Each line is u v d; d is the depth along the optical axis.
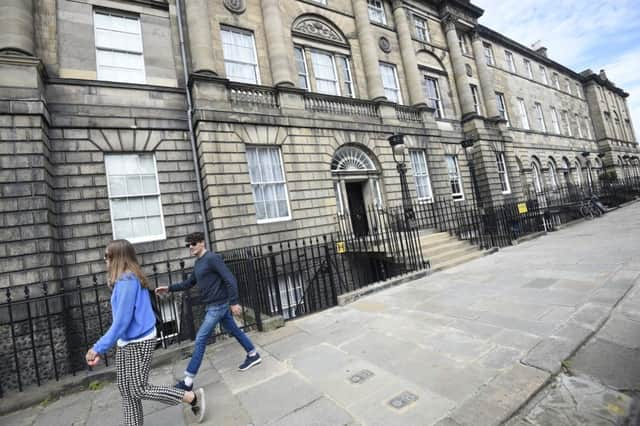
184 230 9.33
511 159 19.72
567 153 27.39
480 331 4.34
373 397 3.12
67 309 7.01
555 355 3.39
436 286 7.18
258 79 11.52
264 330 5.69
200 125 9.52
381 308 6.08
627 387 2.81
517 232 12.66
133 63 9.59
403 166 13.07
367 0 16.23
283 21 12.41
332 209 11.66
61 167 7.97
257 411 3.19
